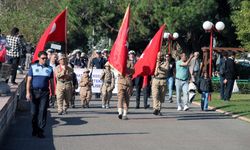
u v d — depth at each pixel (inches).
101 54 1282.0
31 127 713.6
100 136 657.6
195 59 1037.8
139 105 1056.2
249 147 611.2
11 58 901.2
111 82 1021.2
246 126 788.6
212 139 660.7
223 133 713.6
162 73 896.3
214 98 1269.7
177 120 843.4
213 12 1744.6
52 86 640.4
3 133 598.2
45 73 629.9
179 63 1003.3
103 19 1974.7
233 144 627.8
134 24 1867.6
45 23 2657.5
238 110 971.3
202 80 1010.7
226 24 1800.0
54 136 649.0
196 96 1304.1
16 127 711.7
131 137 657.0
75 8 2011.6
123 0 1942.7
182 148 591.2
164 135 681.6
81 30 2106.3
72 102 1008.2
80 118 832.3
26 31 2837.1
